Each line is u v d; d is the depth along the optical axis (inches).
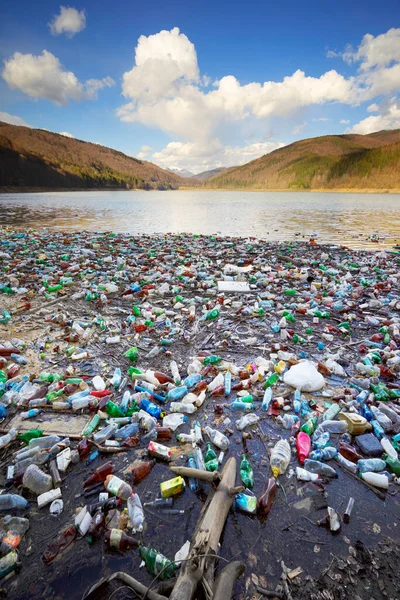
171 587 81.5
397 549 95.6
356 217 1173.7
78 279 379.2
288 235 767.1
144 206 1759.4
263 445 134.4
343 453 129.3
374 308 297.0
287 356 200.5
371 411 151.9
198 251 553.3
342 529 101.3
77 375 182.9
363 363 195.2
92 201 2146.9
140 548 93.7
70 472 120.7
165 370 189.3
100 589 84.6
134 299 311.7
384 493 114.4
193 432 138.6
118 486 110.8
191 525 101.2
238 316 271.4
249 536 98.4
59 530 99.8
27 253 503.8
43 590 85.5
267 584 86.2
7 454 129.7
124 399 155.9
